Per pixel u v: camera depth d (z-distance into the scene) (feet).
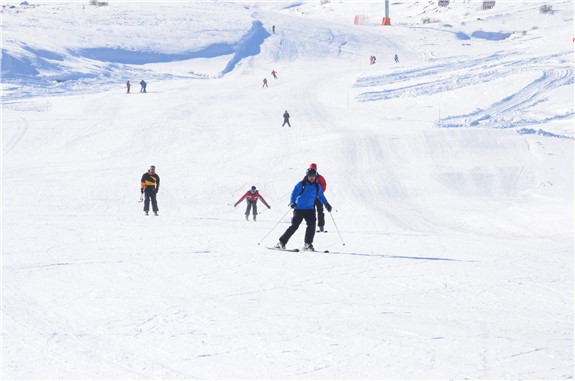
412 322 44.27
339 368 33.91
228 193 181.27
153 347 37.73
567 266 71.77
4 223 107.14
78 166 216.95
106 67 485.15
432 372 33.19
